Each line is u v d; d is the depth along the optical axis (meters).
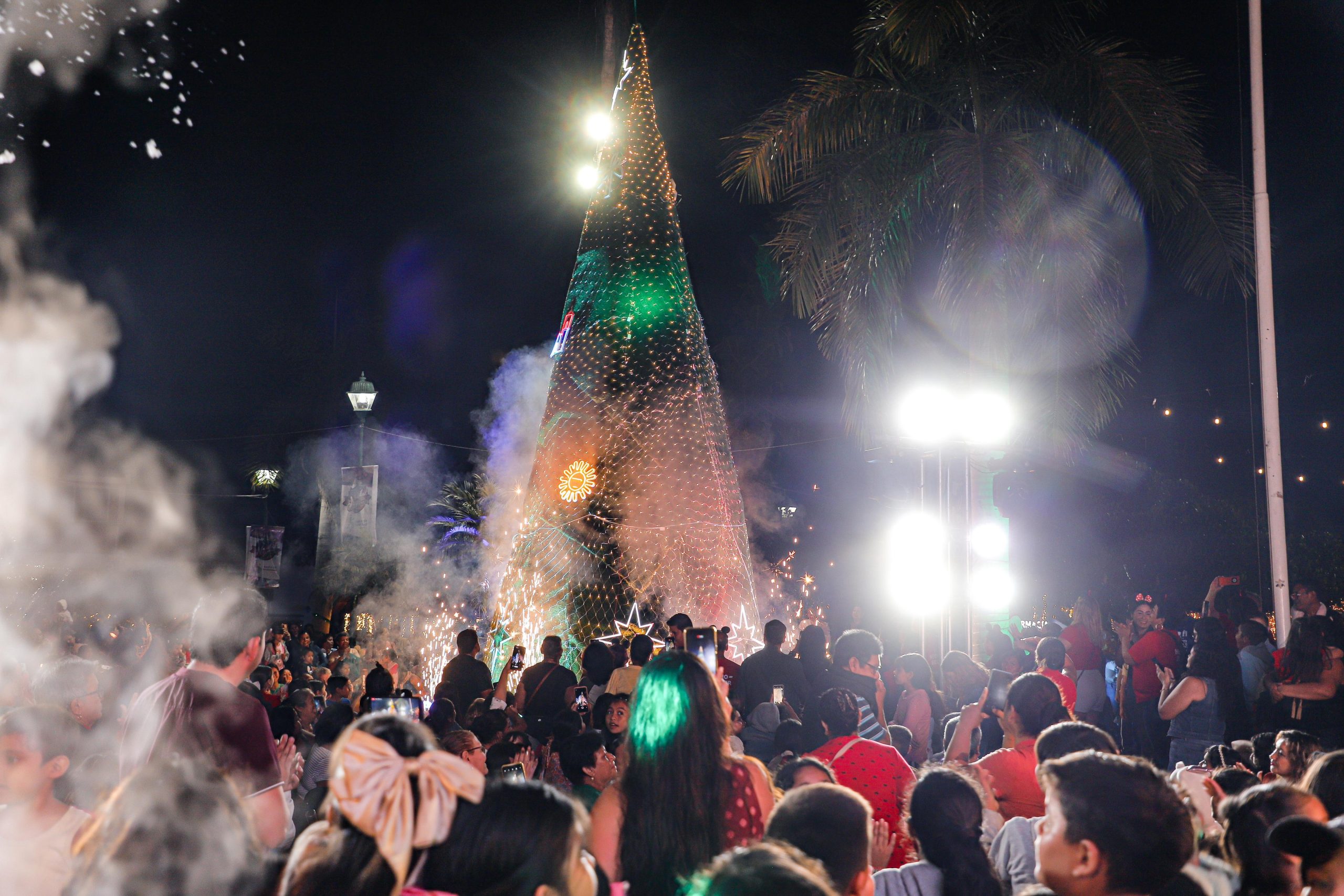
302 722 8.00
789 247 13.51
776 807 3.24
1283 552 10.68
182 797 2.65
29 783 3.76
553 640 9.72
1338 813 4.11
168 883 2.55
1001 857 4.29
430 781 2.60
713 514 12.55
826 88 13.45
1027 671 10.63
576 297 13.29
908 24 12.94
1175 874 2.60
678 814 3.64
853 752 5.07
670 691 3.74
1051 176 12.89
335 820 2.77
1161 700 9.68
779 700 8.37
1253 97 11.40
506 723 6.93
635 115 13.49
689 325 13.09
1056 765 2.74
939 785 3.88
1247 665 8.92
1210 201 12.77
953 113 13.48
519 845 2.64
